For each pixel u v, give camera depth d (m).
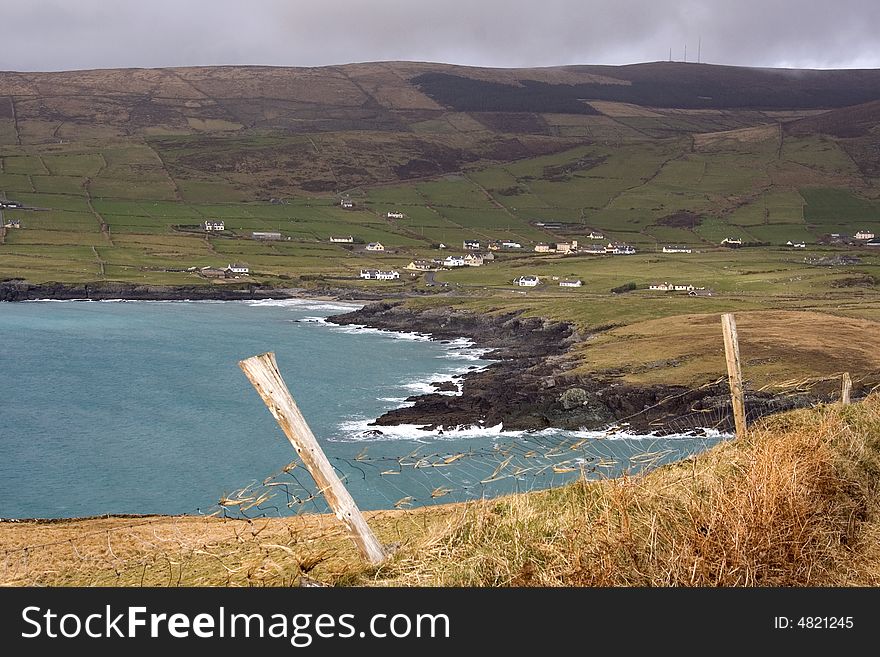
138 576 14.59
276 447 68.31
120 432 73.12
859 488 11.28
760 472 10.41
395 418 74.19
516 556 9.56
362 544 10.09
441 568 9.59
